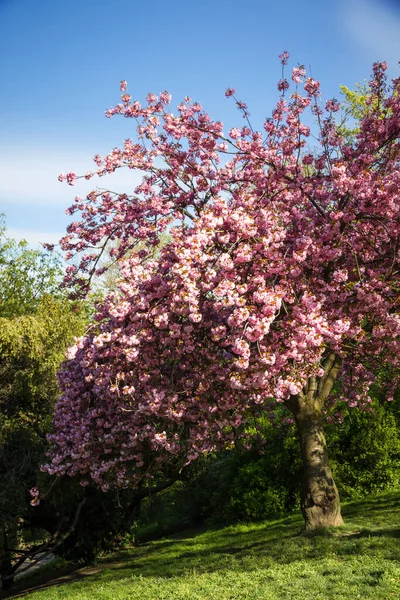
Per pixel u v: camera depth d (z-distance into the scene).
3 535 15.09
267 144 11.65
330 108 11.50
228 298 8.47
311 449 11.51
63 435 12.96
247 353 8.42
